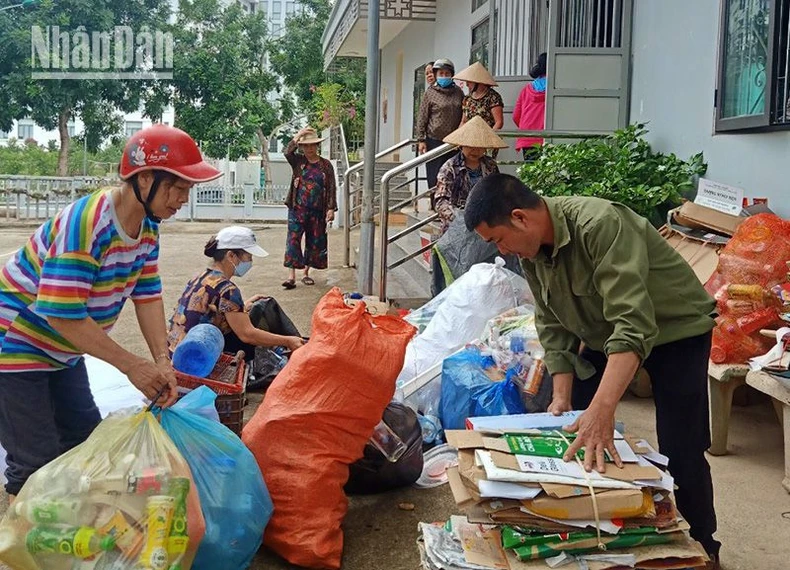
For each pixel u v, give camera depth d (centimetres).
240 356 436
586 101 703
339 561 302
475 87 784
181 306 456
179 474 256
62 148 2172
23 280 273
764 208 488
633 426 447
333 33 1708
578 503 227
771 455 404
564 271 262
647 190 552
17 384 278
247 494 285
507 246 257
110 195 266
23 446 281
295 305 780
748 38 519
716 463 394
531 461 234
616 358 235
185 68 2188
